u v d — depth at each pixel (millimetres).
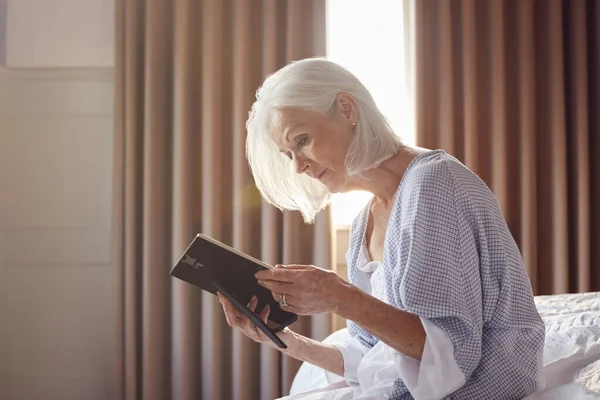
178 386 2502
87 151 2713
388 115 2885
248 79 2564
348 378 1412
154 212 2533
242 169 2537
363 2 2896
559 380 1252
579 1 2617
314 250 2525
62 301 2707
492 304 1110
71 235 2711
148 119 2527
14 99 2701
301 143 1234
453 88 2631
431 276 1064
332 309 1097
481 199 1122
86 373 2701
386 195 1279
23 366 2693
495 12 2596
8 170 2695
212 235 2523
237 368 2510
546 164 2662
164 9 2600
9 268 2697
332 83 1216
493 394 1091
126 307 2525
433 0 2645
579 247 2600
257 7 2625
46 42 2635
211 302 2510
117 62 2547
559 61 2596
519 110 2623
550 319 1562
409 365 1100
